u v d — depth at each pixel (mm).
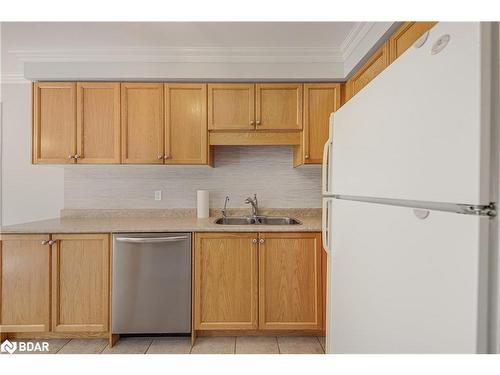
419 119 726
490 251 562
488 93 559
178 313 2057
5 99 2742
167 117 2340
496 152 561
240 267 2084
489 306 560
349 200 1205
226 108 2361
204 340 2143
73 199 2678
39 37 2102
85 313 2039
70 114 2316
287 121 2373
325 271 2094
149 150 2342
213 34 2078
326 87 2375
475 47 568
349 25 1942
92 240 2053
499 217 556
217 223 2420
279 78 2322
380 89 930
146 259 2047
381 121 921
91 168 2662
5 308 2025
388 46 1714
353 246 1148
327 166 1568
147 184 2705
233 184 2734
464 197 588
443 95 645
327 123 2371
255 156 2740
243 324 2076
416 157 738
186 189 2719
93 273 2047
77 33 2053
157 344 2094
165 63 2303
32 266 2029
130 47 2252
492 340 559
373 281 970
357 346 1104
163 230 2049
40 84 2305
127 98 2342
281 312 2090
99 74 2289
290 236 2096
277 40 2168
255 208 2645
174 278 2057
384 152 901
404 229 789
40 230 2023
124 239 1998
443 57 645
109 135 2330
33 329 2021
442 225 648
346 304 1229
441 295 648
